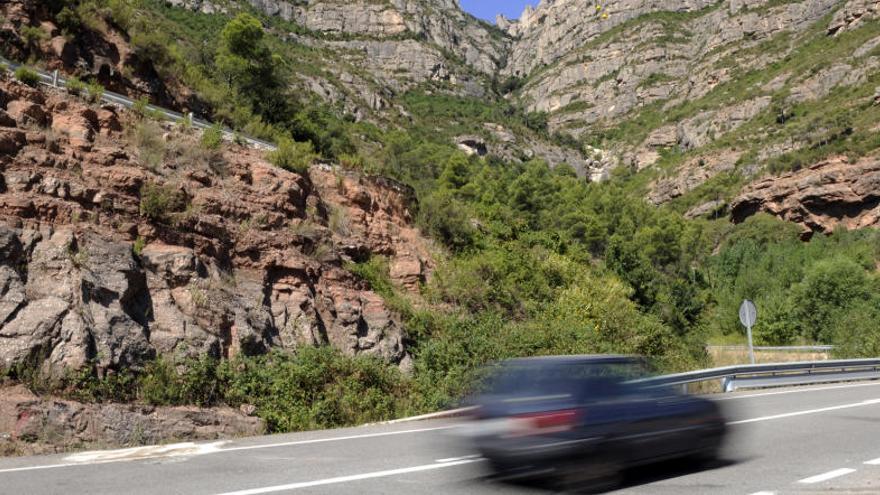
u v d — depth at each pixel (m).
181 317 14.00
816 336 51.62
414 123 153.88
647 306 39.19
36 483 6.88
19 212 12.95
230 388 13.24
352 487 6.64
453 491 6.48
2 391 10.49
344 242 21.25
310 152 24.61
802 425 10.92
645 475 7.39
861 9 156.00
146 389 12.02
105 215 14.48
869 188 93.31
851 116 111.19
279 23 187.88
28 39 22.14
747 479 6.98
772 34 189.12
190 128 20.14
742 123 153.62
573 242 39.94
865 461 7.85
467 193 63.34
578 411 6.59
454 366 16.94
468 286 23.80
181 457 8.45
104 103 18.20
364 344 17.98
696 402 7.89
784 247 91.69
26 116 15.45
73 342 11.64
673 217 90.50
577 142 199.50
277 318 16.44
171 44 34.25
